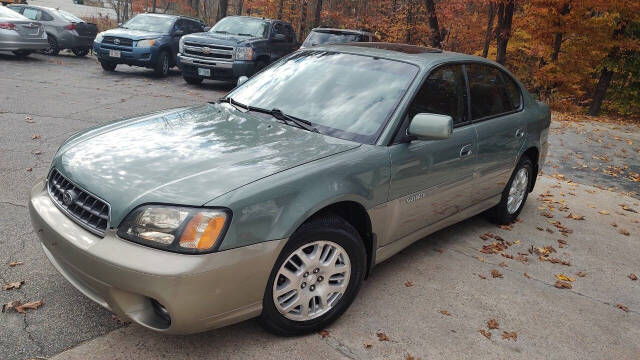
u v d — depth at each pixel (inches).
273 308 106.1
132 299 94.2
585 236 200.4
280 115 135.9
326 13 931.3
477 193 168.6
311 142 122.1
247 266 96.3
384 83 141.1
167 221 91.9
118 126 129.6
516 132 180.9
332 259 114.6
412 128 125.8
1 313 111.8
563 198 249.8
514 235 192.2
